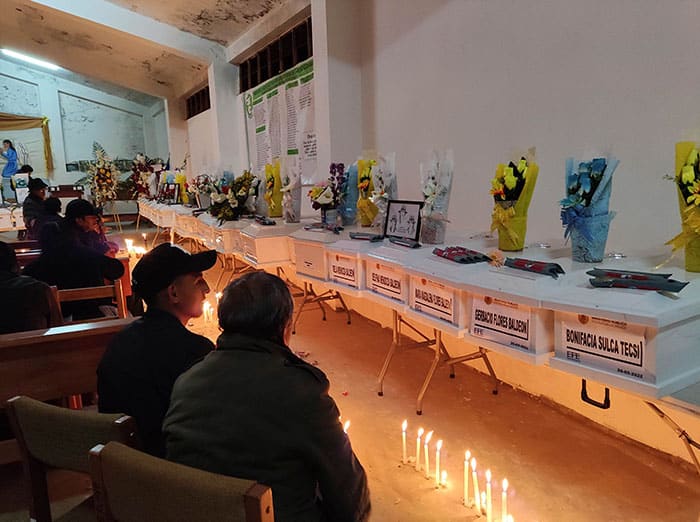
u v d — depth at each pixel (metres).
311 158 4.86
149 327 1.48
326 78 3.97
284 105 5.29
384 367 2.74
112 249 3.63
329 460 1.08
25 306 2.08
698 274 1.50
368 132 4.06
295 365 1.12
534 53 2.55
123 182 10.57
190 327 4.12
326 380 1.16
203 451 1.04
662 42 1.99
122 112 12.30
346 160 4.10
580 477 1.99
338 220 3.22
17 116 11.07
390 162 2.76
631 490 1.90
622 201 2.21
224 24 5.86
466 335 1.88
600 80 2.24
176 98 9.32
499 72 2.77
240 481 0.86
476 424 2.43
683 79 1.93
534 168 1.96
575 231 1.78
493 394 2.74
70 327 1.94
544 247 2.10
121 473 0.96
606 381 1.39
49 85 11.43
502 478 2.01
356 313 4.28
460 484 1.99
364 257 2.56
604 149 1.74
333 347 3.51
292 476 1.06
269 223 3.66
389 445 2.28
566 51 2.38
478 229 3.04
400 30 3.54
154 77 8.97
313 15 4.07
